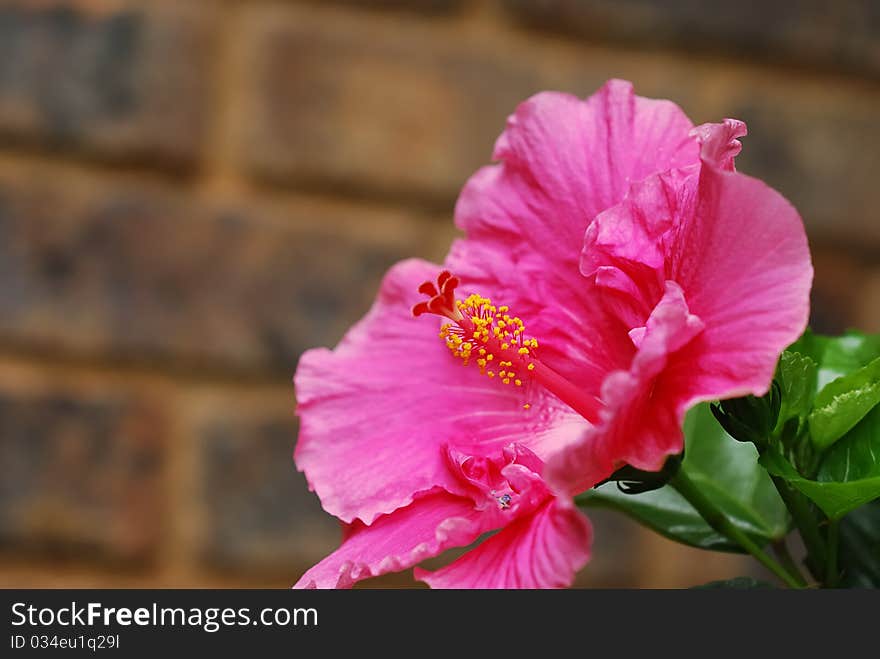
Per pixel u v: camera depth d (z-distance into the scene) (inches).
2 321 41.0
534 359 21.6
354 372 22.9
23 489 40.9
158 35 41.4
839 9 42.3
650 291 20.0
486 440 21.9
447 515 20.5
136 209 41.4
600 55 42.2
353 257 41.8
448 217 42.0
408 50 41.9
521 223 22.5
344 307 41.8
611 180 21.7
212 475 41.3
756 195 17.7
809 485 19.5
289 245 41.7
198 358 41.4
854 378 20.2
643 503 24.6
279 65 41.7
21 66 41.2
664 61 42.3
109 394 41.3
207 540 41.2
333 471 21.9
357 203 41.9
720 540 24.2
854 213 42.4
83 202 41.3
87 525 40.9
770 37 42.1
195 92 41.5
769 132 42.4
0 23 41.3
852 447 20.6
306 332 41.6
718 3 42.0
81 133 41.2
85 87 41.3
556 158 22.3
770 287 17.6
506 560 18.3
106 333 41.2
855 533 21.7
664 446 17.8
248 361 41.5
